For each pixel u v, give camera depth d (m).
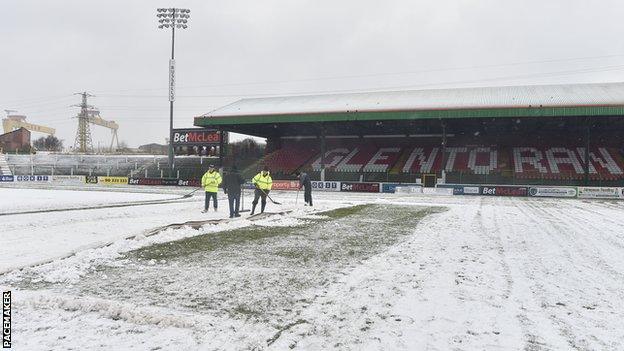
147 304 5.33
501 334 4.47
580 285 6.39
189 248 9.18
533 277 6.83
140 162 60.72
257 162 53.44
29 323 4.66
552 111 35.50
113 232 11.55
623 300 5.70
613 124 42.66
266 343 4.18
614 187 34.31
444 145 41.09
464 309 5.23
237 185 15.55
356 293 5.82
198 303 5.39
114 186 47.25
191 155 59.78
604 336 4.45
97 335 4.34
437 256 8.39
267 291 5.93
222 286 6.19
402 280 6.53
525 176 40.44
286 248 9.25
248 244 9.71
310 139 56.81
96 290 5.96
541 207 22.45
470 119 41.75
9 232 11.43
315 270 7.20
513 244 9.93
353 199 28.28
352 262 7.85
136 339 4.25
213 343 4.17
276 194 35.12
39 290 5.93
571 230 12.57
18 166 61.53
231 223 13.04
